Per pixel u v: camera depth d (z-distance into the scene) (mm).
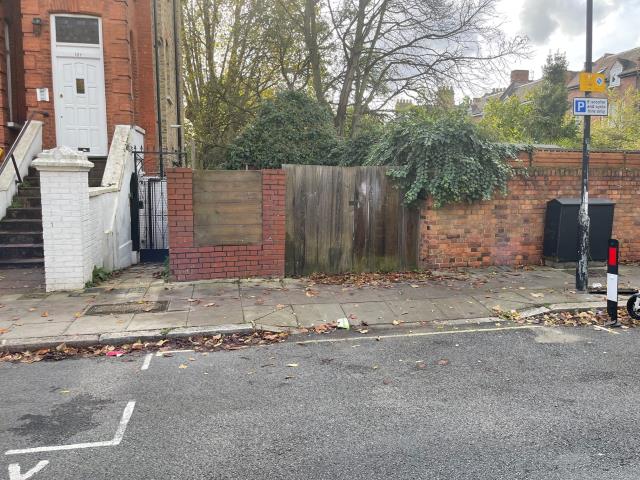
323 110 15445
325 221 9258
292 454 3582
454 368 5238
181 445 3707
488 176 9398
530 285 8531
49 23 12609
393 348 5895
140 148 14273
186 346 5953
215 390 4695
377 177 9438
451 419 4102
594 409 4262
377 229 9484
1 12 12680
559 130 26031
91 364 5379
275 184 8781
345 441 3760
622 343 6008
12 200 10883
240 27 21953
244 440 3779
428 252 9570
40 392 4645
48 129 12734
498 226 9898
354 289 8289
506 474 3320
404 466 3422
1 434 3863
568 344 5984
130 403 4414
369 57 18188
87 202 8359
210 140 23969
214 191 8602
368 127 16203
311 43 18984
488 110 28500
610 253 6777
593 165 10438
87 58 12852
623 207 10562
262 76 23688
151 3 15523
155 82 16203
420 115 10641
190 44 27141
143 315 6816
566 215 9703
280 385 4812
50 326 6320
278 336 6293
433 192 9156
